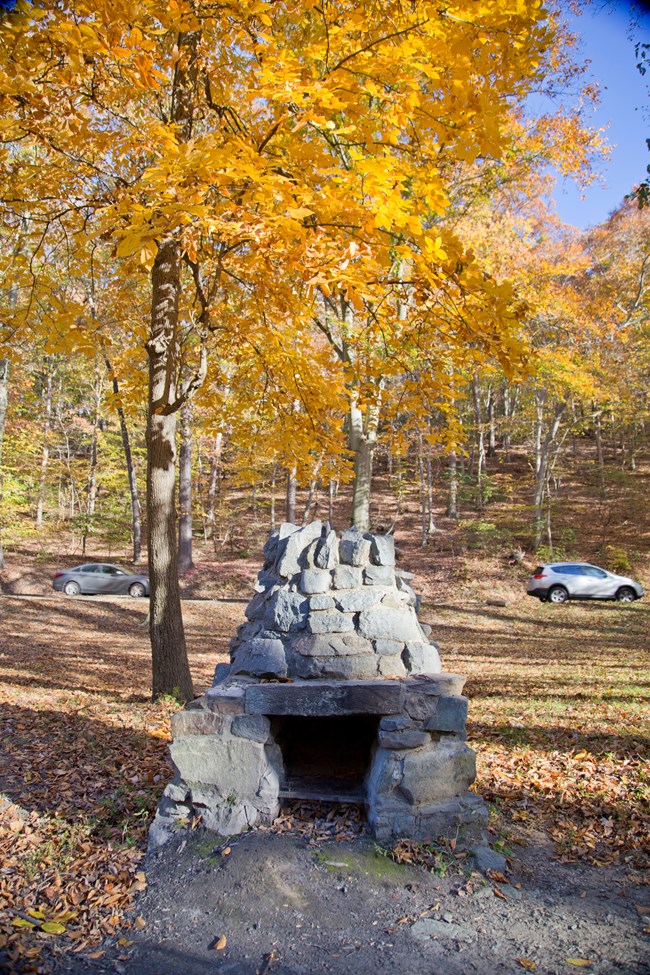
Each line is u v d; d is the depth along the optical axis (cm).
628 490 2867
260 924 308
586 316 1775
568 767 518
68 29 336
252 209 392
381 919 311
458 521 2795
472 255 345
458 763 378
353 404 1074
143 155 587
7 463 2453
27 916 315
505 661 1122
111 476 2675
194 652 1304
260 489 3123
